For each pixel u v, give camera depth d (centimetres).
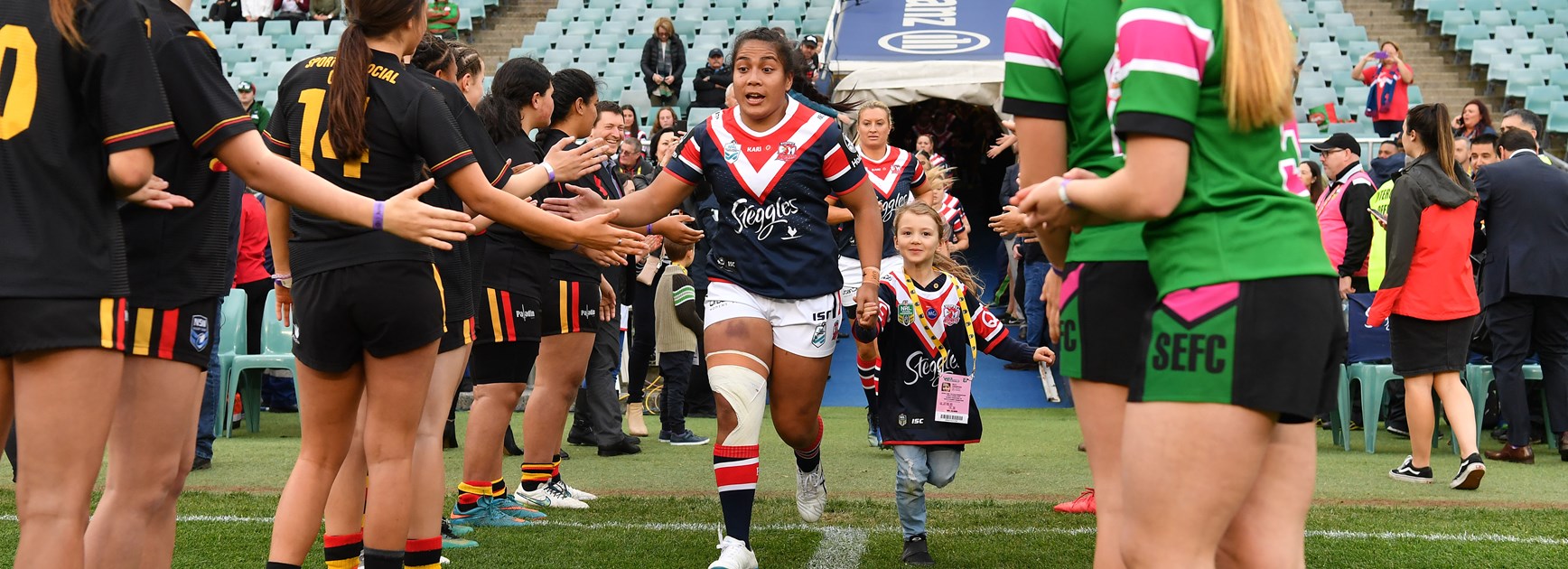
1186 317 200
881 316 391
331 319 305
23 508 230
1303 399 197
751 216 379
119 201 253
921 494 398
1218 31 199
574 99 488
